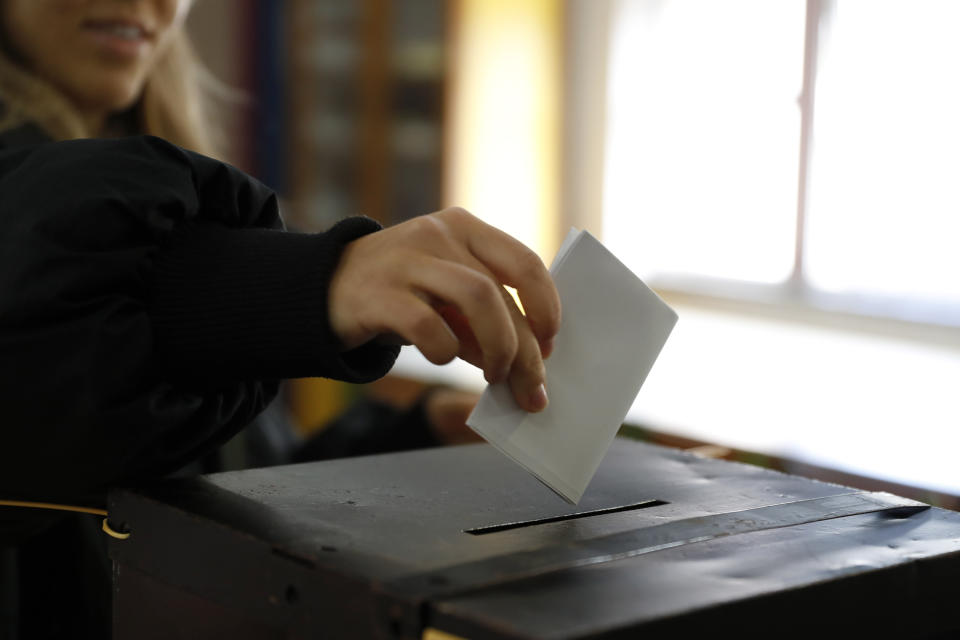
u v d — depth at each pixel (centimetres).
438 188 347
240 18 352
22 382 102
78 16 165
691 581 91
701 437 188
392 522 100
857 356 278
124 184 106
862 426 196
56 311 102
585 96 365
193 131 201
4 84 161
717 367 261
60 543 145
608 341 104
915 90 304
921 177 305
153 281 107
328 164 361
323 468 112
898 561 96
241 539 96
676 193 363
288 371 105
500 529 100
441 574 91
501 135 354
